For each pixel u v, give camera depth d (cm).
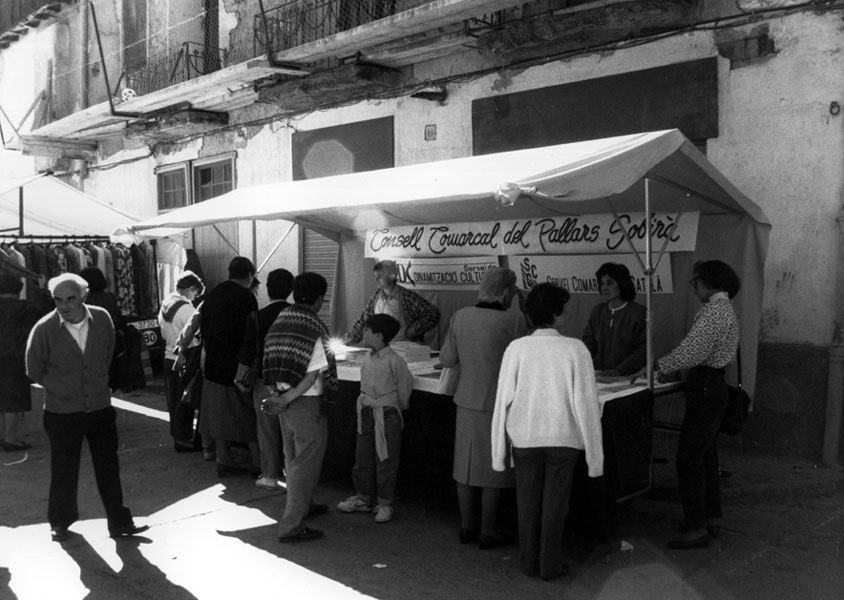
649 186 574
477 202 694
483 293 508
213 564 495
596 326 616
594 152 518
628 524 548
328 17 1118
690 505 501
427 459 577
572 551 504
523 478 459
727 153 722
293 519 529
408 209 755
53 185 1173
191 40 1443
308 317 519
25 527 569
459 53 959
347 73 1009
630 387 521
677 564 479
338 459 632
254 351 609
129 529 547
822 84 663
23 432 881
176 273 1287
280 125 1221
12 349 782
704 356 487
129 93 1423
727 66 718
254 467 684
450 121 971
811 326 673
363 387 568
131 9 1605
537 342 447
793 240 682
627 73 789
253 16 1259
